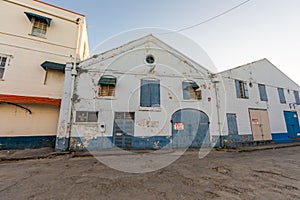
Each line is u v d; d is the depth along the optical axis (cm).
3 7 898
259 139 1048
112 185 317
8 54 852
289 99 1295
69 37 1045
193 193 282
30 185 316
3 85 810
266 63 1286
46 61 881
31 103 788
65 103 770
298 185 323
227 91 1043
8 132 756
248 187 312
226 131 962
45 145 811
